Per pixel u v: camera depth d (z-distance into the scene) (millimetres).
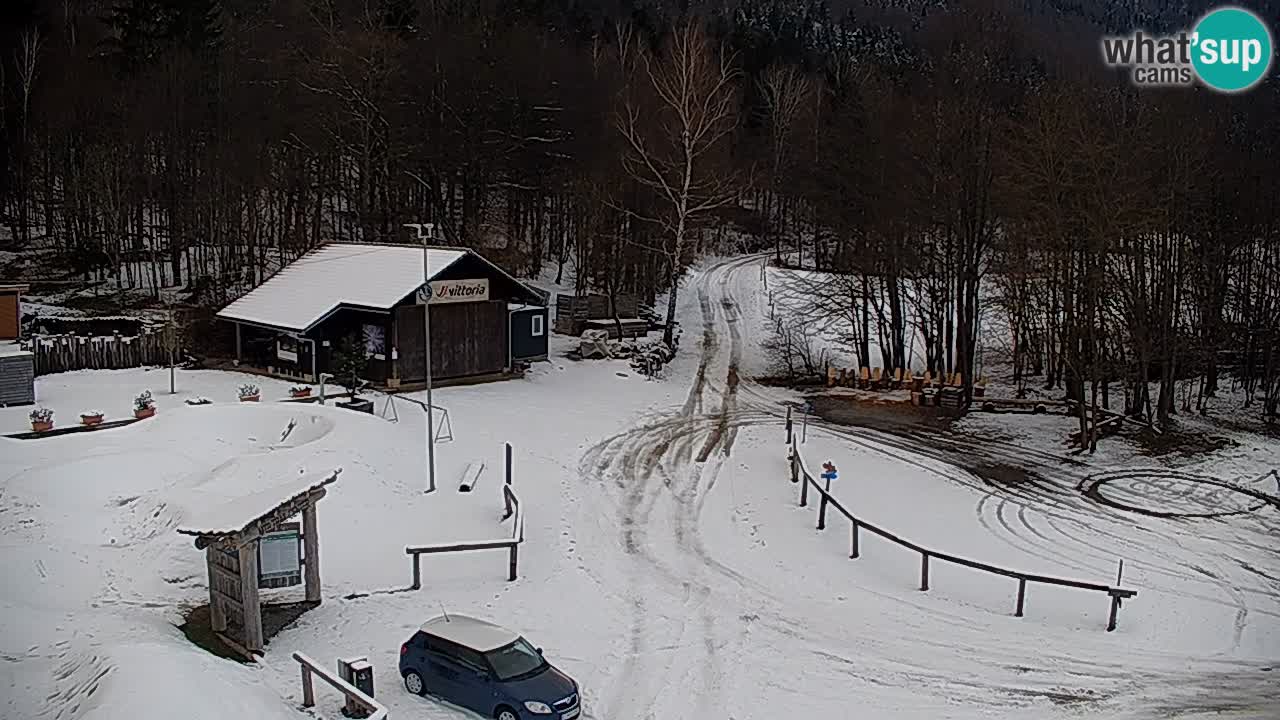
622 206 59094
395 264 40625
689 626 19984
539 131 62875
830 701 17000
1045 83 45812
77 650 16203
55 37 65938
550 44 70688
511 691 15125
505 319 42062
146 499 23859
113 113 56625
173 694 13602
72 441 27609
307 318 38531
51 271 54812
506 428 34656
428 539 23984
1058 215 37562
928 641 19828
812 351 53719
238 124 56625
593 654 18406
